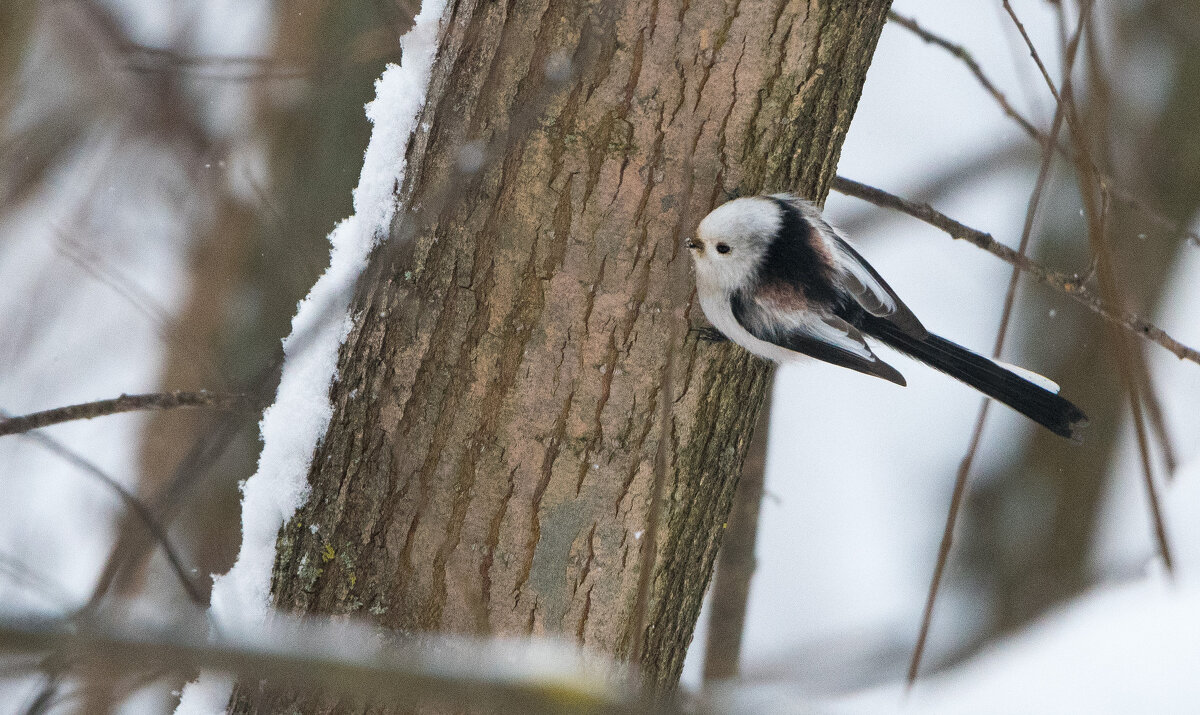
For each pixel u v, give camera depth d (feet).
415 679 13.46
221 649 13.09
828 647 48.26
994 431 54.29
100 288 42.22
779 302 25.21
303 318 22.82
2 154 41.50
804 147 22.04
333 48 41.24
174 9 42.65
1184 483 46.52
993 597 50.75
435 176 21.49
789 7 20.84
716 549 23.18
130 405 21.75
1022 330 52.75
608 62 20.74
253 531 22.44
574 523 21.02
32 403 42.06
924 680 46.09
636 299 21.04
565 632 21.03
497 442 20.98
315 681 13.32
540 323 20.98
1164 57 47.29
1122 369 19.27
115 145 41.73
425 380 21.20
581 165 20.84
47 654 12.40
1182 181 47.21
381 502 21.26
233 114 41.78
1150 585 43.29
